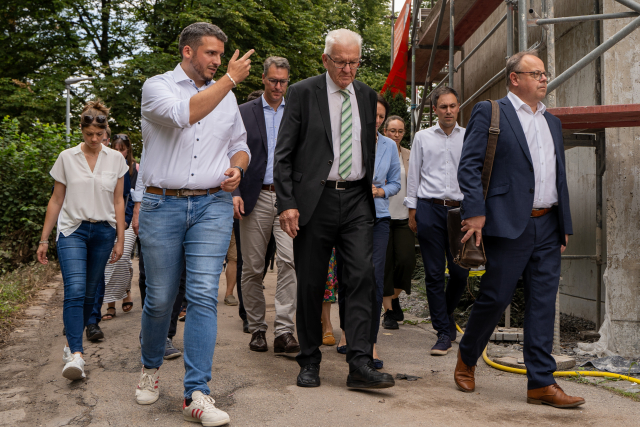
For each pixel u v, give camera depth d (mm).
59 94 19234
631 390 3717
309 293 3732
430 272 4852
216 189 3277
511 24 5906
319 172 3672
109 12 20484
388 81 11250
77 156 4230
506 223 3441
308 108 3715
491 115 3535
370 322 3619
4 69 20297
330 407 3297
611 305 4852
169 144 3184
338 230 3756
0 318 5949
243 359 4406
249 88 19234
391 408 3281
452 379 3963
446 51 10703
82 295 4086
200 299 3135
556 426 3025
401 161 5750
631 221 4848
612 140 4871
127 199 5758
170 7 20172
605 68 4922
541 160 3535
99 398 3543
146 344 3377
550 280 3482
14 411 3371
